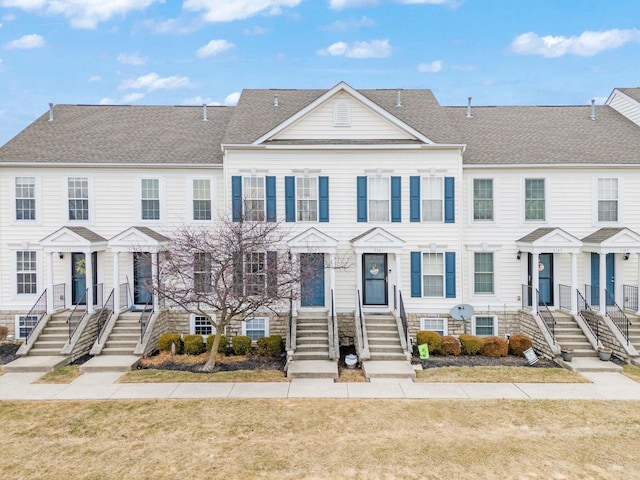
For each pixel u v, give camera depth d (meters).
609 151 18.53
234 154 17.81
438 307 18.00
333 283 16.88
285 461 8.61
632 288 18.20
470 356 16.27
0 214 18.09
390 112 18.89
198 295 14.08
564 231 17.12
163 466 8.45
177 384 13.12
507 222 18.33
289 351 15.27
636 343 15.93
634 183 18.20
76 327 16.45
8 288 18.14
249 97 21.47
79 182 18.23
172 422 10.40
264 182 17.89
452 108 22.80
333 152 17.89
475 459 8.69
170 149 18.97
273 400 11.84
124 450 9.07
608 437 9.65
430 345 16.30
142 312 17.08
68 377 13.81
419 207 17.92
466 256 18.38
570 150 18.70
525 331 17.66
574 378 13.62
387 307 18.08
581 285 18.39
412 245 17.98
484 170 18.28
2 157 17.91
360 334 16.25
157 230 18.33
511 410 11.14
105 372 14.30
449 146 17.59
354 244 17.25
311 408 11.28
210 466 8.44
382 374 13.78
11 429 10.05
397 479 8.00
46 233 18.17
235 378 13.68
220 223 17.39
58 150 18.55
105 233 18.30
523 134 20.00
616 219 18.25
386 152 17.89
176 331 18.30
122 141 19.39
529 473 8.20
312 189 18.00
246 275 14.08
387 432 9.89
